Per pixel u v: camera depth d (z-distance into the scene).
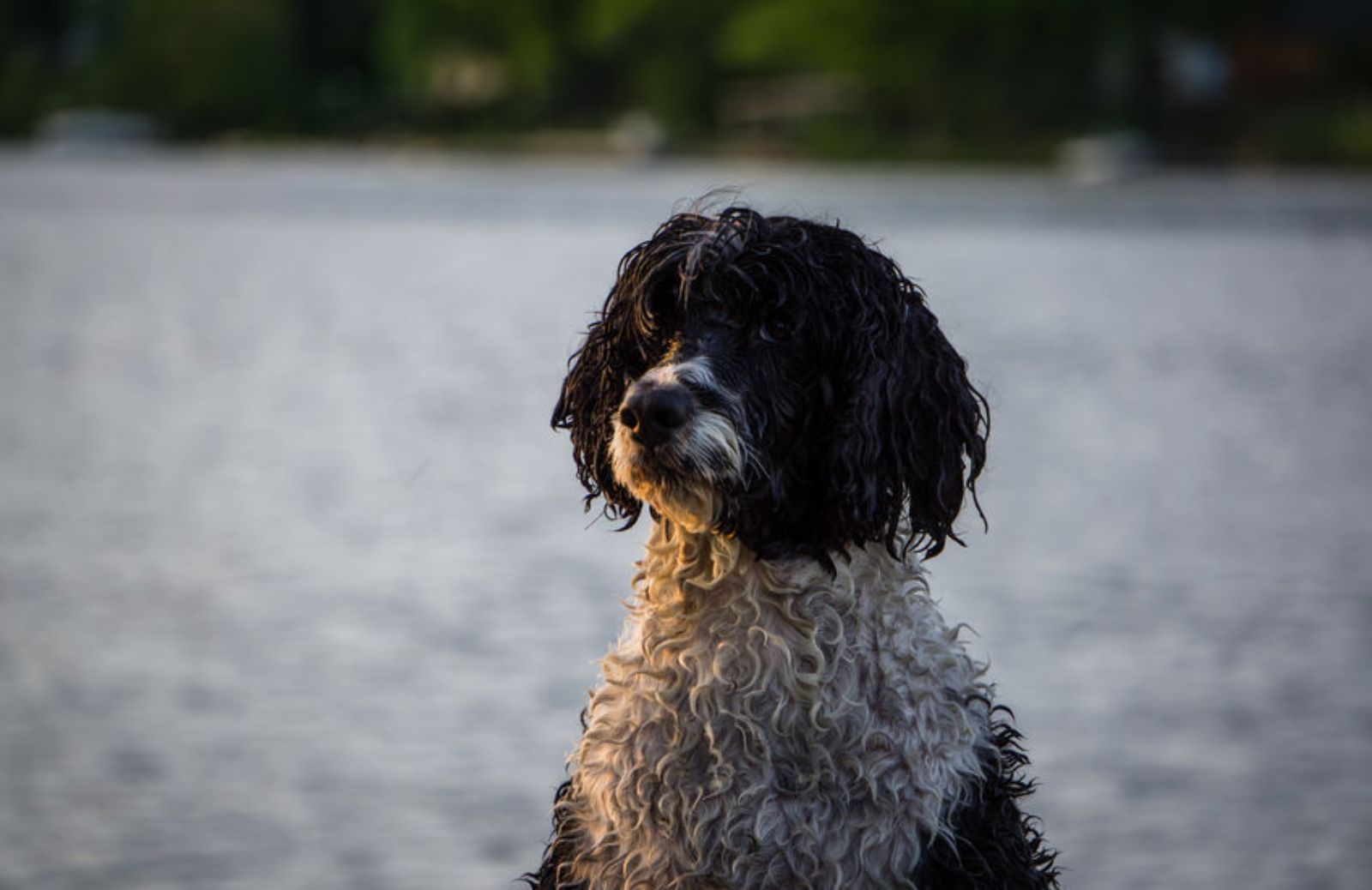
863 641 5.55
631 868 5.59
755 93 90.00
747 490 5.54
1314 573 13.96
